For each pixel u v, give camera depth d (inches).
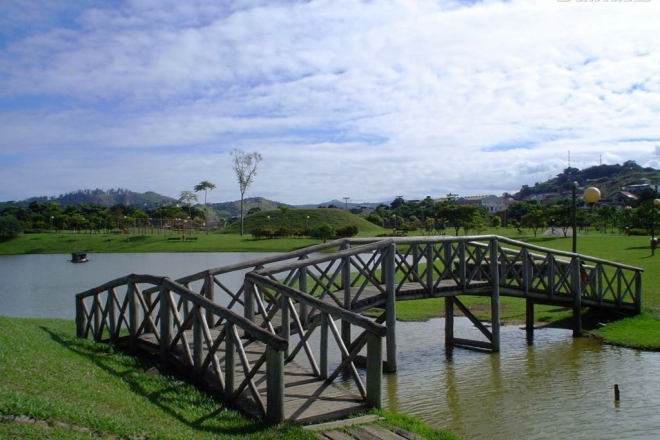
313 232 3053.6
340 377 536.7
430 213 4532.5
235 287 1244.5
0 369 298.0
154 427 263.1
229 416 307.3
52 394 276.7
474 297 1009.5
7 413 229.1
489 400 463.8
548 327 775.7
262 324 442.9
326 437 272.4
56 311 980.6
